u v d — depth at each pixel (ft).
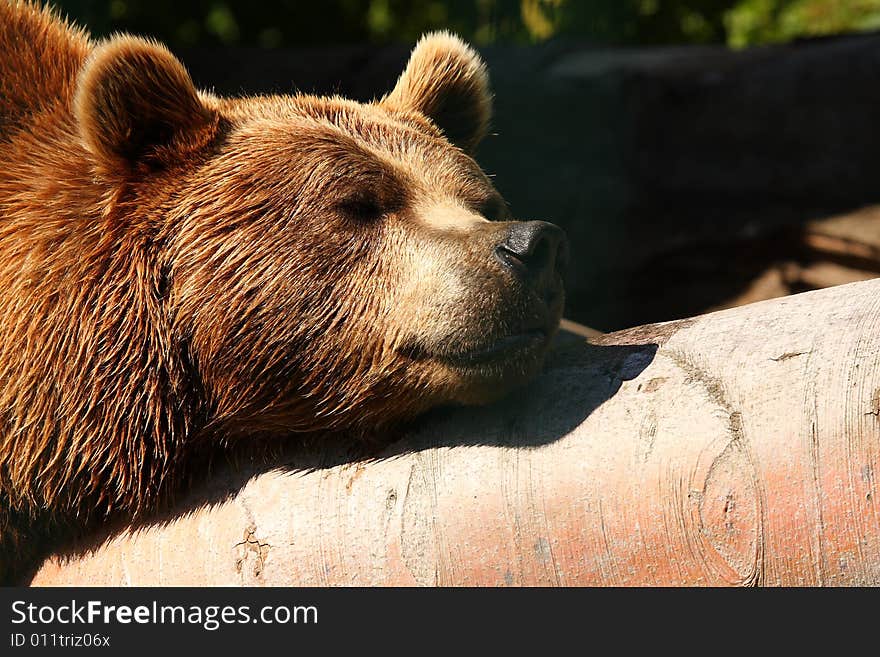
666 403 19.54
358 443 22.41
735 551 18.63
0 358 23.09
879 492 17.74
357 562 20.77
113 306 22.77
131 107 23.20
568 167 58.80
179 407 22.79
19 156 24.45
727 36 83.51
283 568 21.22
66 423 22.82
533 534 19.80
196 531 22.25
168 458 22.75
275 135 23.82
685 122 57.82
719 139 57.06
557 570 19.74
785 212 53.98
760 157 56.08
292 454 22.76
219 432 22.93
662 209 57.11
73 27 28.68
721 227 54.54
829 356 18.70
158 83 23.41
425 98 28.02
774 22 80.84
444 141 25.94
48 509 23.40
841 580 18.07
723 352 19.72
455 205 23.59
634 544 19.24
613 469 19.43
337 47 66.80
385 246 22.52
